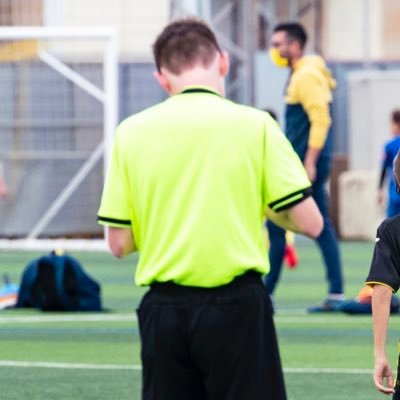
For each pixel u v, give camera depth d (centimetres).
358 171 7556
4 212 6025
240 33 6612
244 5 6444
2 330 3253
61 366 2684
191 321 1366
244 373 1359
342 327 3309
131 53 6606
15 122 6025
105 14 6612
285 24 3484
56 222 6038
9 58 6016
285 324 3372
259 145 1398
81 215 6028
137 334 3180
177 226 1389
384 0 8700
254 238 1392
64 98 6022
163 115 1416
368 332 3216
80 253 5916
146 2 6612
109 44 5769
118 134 1430
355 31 8556
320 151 3444
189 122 1403
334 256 3581
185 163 1395
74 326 3331
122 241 1437
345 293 4184
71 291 3650
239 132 1398
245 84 6444
